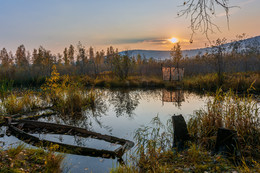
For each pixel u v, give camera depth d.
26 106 9.70
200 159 3.94
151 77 21.36
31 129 6.96
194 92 13.84
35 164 3.89
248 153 4.00
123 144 5.45
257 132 4.58
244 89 12.15
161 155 4.36
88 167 4.20
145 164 4.03
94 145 5.42
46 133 6.46
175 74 18.20
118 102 11.55
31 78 20.05
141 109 9.72
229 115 5.23
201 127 5.43
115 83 18.50
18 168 3.58
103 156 4.71
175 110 9.16
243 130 4.75
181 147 4.73
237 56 20.69
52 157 3.96
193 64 22.80
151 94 14.01
